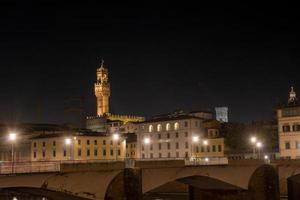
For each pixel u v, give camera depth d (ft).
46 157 591.37
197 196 348.59
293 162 336.90
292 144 457.27
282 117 465.88
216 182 309.83
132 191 234.99
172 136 593.01
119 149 624.59
